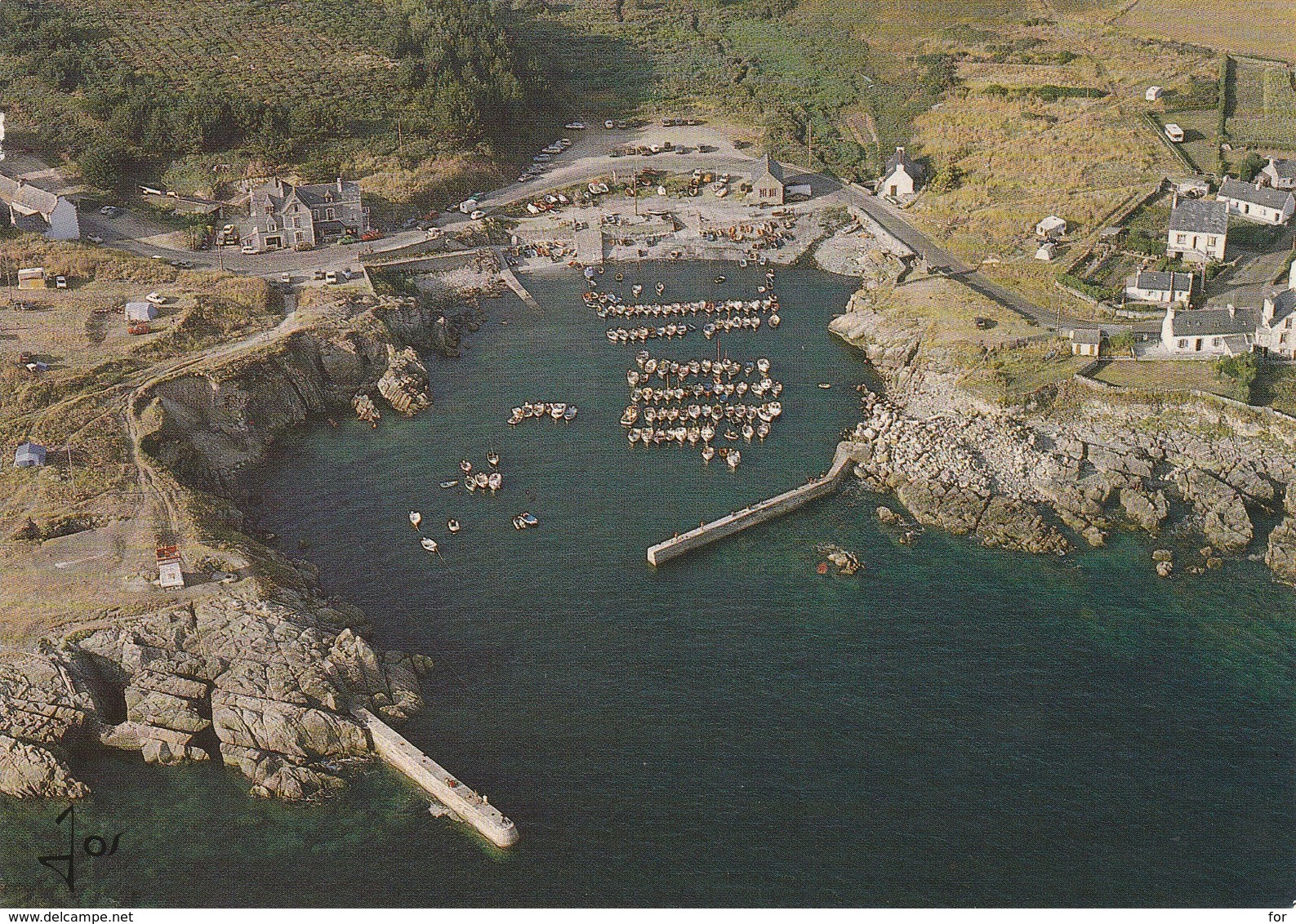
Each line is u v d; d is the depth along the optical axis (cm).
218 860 12825
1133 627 15938
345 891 12400
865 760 13812
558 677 15212
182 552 16750
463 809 13188
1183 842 12688
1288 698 14638
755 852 12669
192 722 14350
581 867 12556
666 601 16638
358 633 15962
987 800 13250
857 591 16775
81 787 13725
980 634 15850
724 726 14362
